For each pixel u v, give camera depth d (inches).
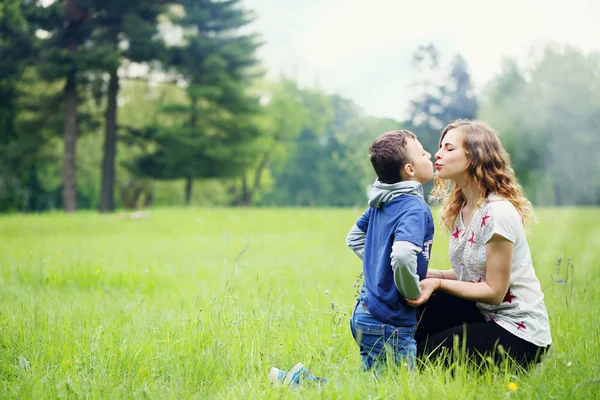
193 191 1876.2
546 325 115.5
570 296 170.1
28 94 1181.1
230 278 241.9
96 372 114.9
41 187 1646.2
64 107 1157.1
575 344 130.3
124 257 322.0
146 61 1186.0
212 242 428.5
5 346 133.7
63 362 119.9
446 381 103.3
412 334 111.9
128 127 1238.3
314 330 141.6
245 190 2073.1
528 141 1932.8
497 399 97.1
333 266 283.7
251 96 1481.3
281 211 815.7
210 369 116.8
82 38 1115.3
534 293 115.6
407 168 112.5
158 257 324.2
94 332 141.1
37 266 272.2
